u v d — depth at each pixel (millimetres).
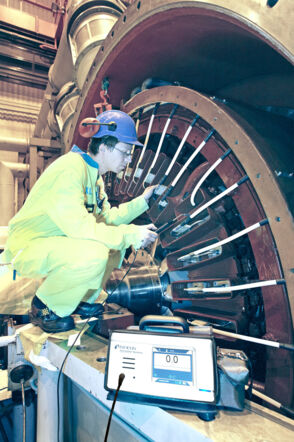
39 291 1199
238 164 1035
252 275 1130
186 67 1477
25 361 1428
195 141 1245
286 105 1272
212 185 1308
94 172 1271
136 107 1580
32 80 5234
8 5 4773
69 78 2801
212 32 1108
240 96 1489
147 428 734
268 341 859
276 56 1179
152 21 1179
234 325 1100
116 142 1247
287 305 852
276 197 870
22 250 1183
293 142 1138
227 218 1247
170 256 1342
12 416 1512
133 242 1126
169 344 715
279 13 744
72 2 2127
